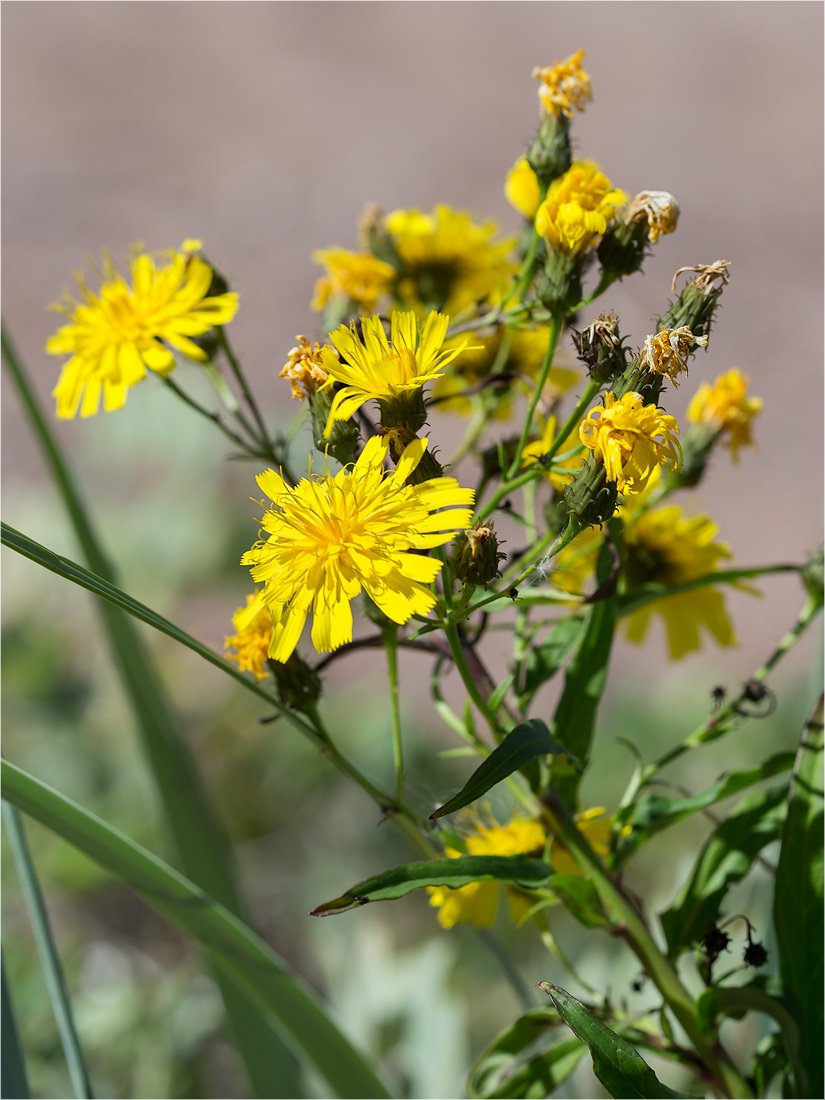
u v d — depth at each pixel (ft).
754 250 6.79
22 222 6.77
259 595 1.35
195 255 1.51
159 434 3.13
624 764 3.02
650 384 1.35
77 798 2.78
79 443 4.96
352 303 1.58
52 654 3.02
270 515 1.34
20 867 1.50
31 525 3.31
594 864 1.41
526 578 1.40
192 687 3.24
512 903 1.46
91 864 2.73
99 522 3.30
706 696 3.19
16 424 5.13
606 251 1.42
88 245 6.57
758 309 6.29
